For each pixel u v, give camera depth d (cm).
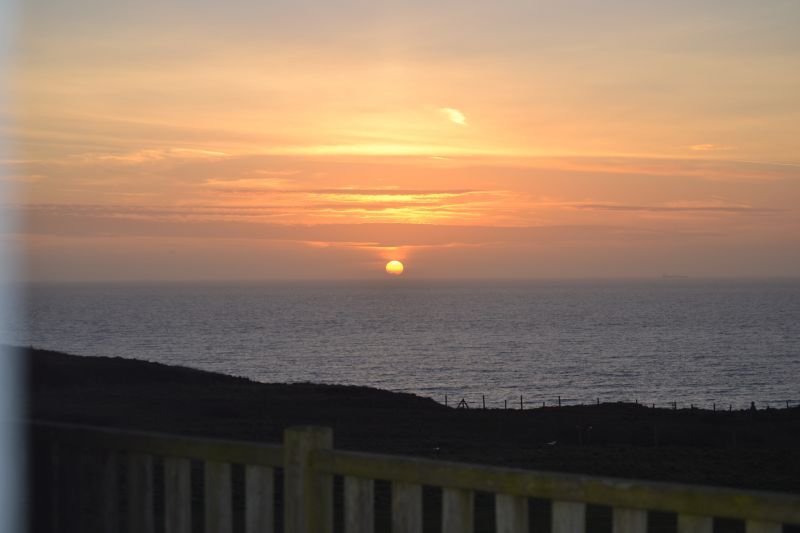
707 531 331
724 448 3111
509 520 371
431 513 1435
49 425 501
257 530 433
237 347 17638
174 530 458
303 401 4791
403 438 3281
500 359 15338
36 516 507
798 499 313
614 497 346
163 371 5856
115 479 486
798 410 4831
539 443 3262
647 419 4384
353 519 409
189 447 452
